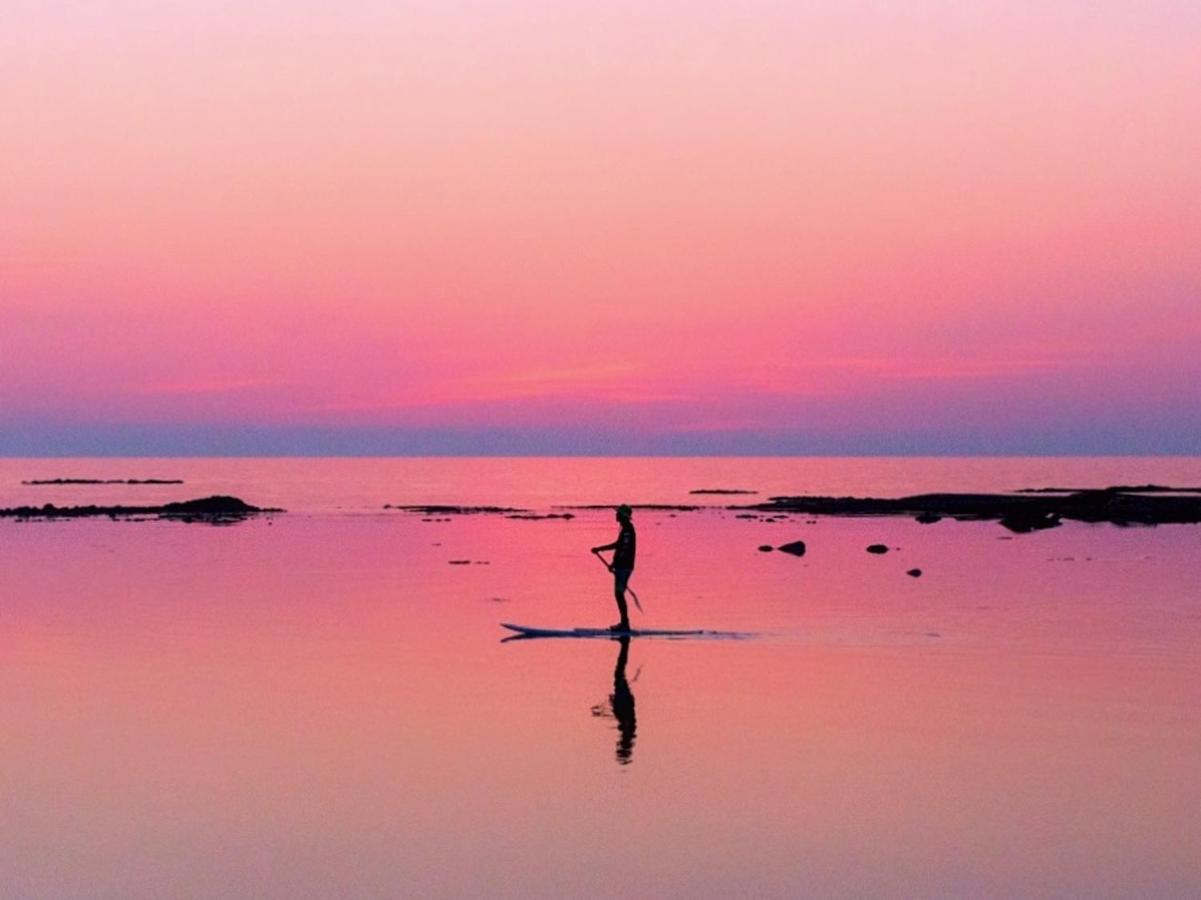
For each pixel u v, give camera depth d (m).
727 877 10.05
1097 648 21.36
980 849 10.73
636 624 24.73
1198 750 13.98
